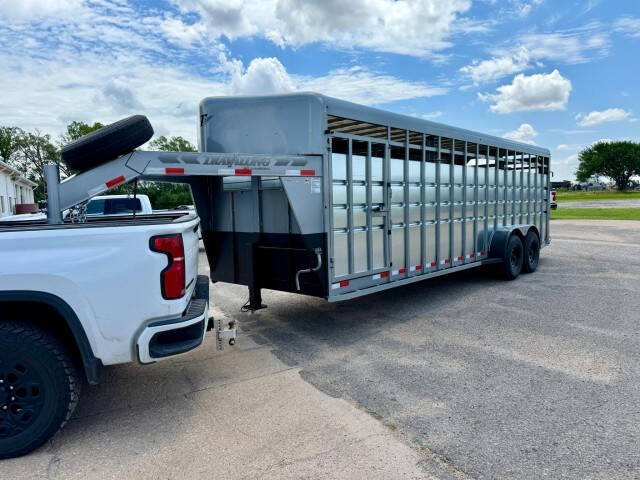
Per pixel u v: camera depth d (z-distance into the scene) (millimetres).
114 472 2807
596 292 7469
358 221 5426
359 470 2770
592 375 4137
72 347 3246
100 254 3043
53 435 3041
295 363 4602
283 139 4965
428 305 6871
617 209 32062
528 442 3059
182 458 2943
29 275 2938
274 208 5488
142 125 3656
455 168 7113
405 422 3352
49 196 3449
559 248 12938
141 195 11000
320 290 5164
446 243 7020
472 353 4773
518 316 6148
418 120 6125
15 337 2904
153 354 3148
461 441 3082
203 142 5379
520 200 9289
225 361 4695
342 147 5219
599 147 97500
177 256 3219
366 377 4203
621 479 2650
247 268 5723
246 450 3018
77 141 3439
